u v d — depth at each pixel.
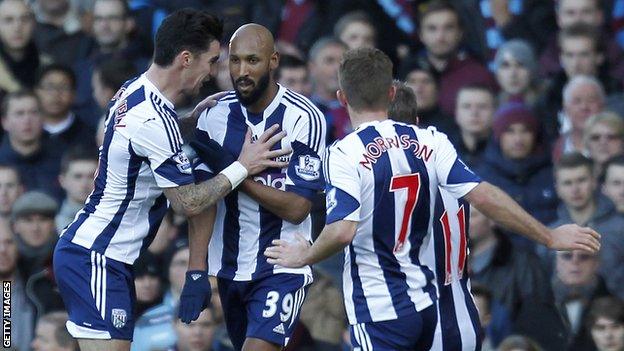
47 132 41.72
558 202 39.31
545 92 42.91
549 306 36.44
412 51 44.00
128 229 26.30
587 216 38.66
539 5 44.69
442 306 25.64
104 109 42.25
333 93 41.72
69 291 26.34
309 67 42.06
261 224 27.47
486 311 36.31
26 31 43.84
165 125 25.69
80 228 26.36
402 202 25.23
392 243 25.39
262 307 27.52
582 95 41.41
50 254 38.53
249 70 26.48
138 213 26.30
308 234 28.03
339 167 25.11
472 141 41.03
